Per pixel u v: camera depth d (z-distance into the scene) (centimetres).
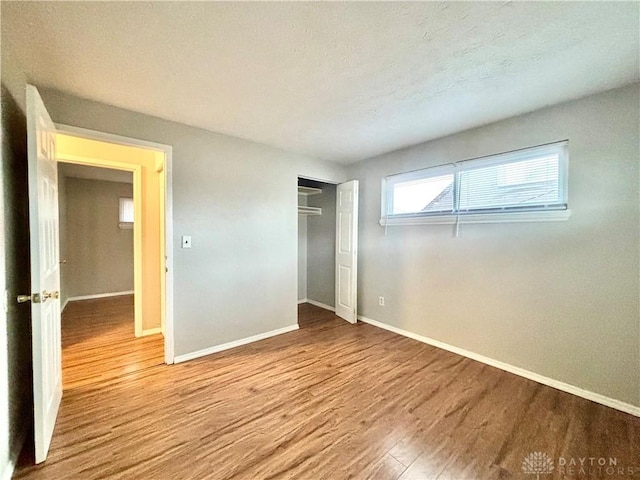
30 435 169
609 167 200
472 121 255
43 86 194
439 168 304
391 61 167
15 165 162
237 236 304
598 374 206
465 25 137
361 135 291
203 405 199
